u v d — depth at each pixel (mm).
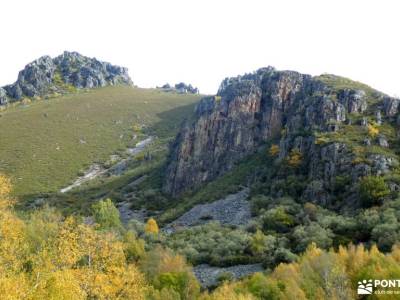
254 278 46406
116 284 37625
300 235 60844
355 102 91938
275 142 105062
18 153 159000
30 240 51406
